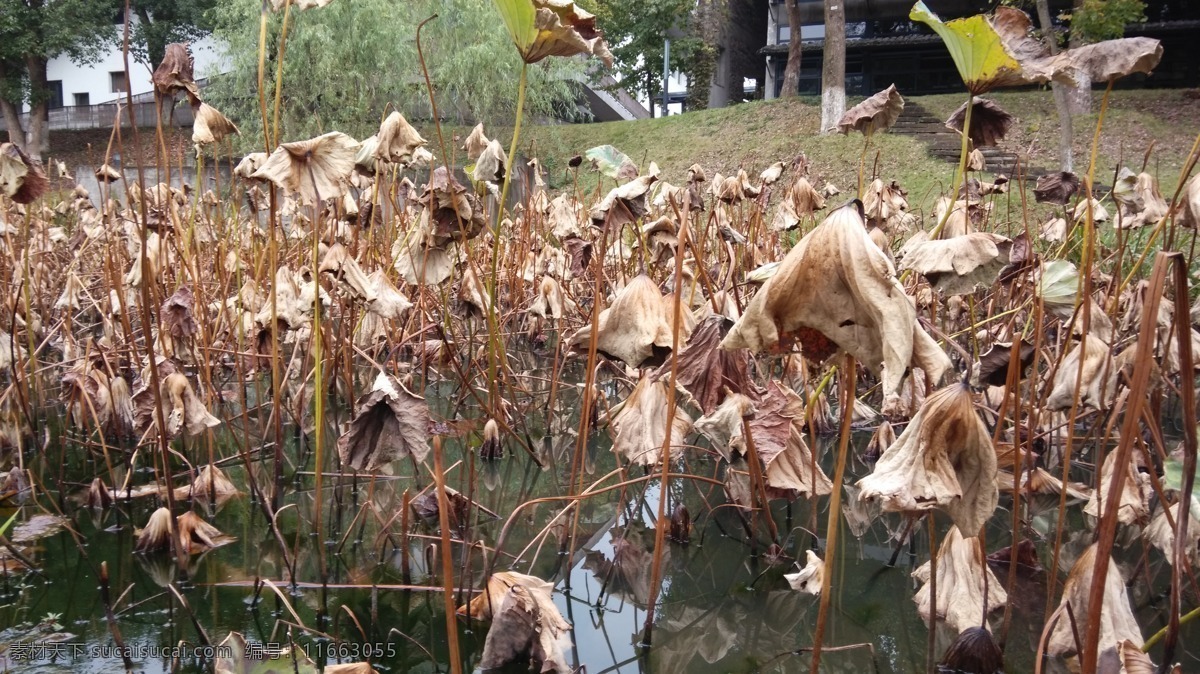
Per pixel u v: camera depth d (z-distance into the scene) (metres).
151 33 22.77
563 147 18.64
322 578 2.14
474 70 14.61
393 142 2.79
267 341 3.53
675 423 2.48
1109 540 1.19
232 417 3.74
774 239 4.80
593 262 5.16
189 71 2.53
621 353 1.99
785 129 17.08
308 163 2.05
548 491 3.03
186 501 2.82
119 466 3.15
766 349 1.21
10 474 2.81
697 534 2.64
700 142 18.00
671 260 3.68
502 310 5.50
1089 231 1.75
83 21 21.88
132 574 2.25
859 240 1.10
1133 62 1.70
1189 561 2.14
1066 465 1.84
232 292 4.87
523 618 1.78
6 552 2.31
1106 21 9.84
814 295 1.13
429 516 2.67
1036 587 2.21
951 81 21.47
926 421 1.20
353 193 4.34
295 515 2.71
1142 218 3.28
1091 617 1.22
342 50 13.99
